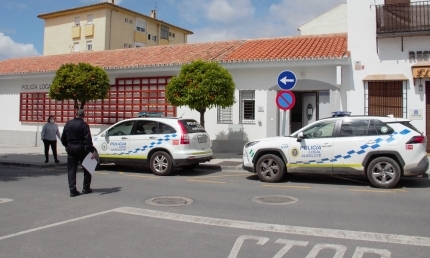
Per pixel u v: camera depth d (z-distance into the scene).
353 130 9.51
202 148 11.88
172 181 10.34
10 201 7.85
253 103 15.77
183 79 13.29
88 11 40.12
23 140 21.36
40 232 5.77
